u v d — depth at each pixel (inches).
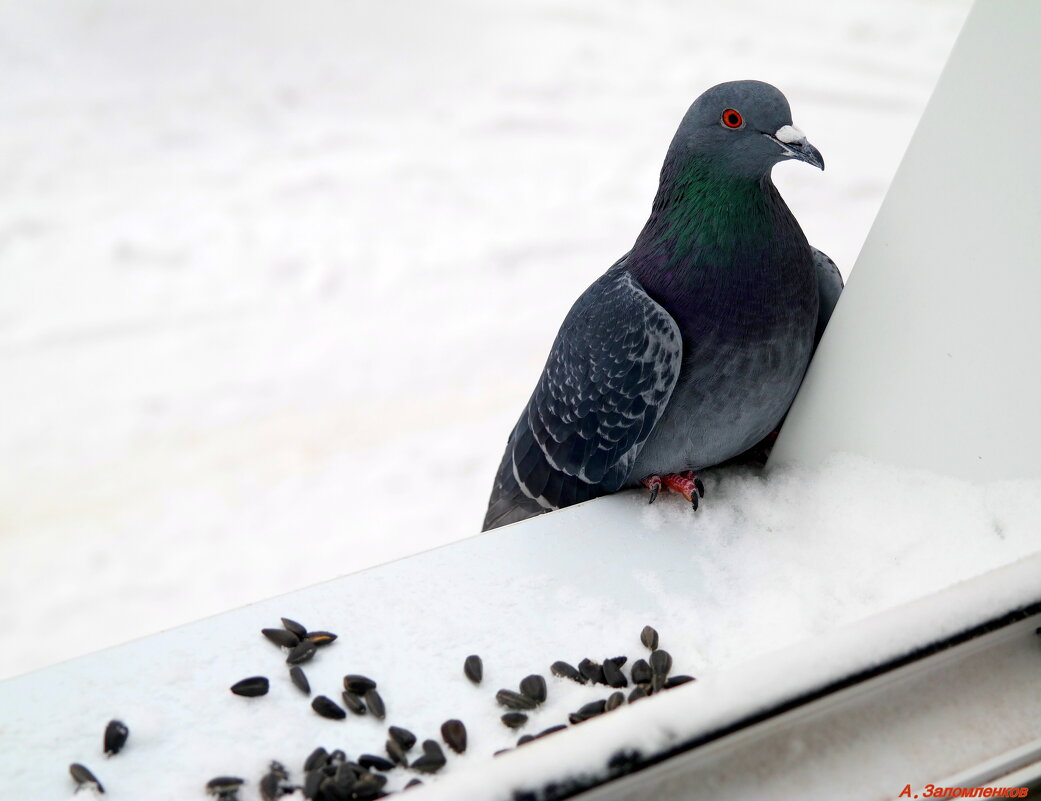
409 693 42.0
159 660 42.3
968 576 42.6
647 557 44.2
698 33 173.6
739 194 46.4
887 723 39.9
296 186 127.1
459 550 44.1
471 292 109.5
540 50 166.2
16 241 116.2
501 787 38.5
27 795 40.8
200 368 99.2
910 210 43.4
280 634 42.6
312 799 40.7
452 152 136.0
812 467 45.6
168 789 40.9
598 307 47.8
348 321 105.3
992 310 42.5
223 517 83.9
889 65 160.9
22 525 83.7
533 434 49.2
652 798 39.2
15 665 71.4
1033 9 41.8
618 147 138.0
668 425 47.4
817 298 47.3
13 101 143.0
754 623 43.0
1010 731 40.0
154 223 119.5
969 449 43.0
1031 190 42.0
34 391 96.7
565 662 42.4
